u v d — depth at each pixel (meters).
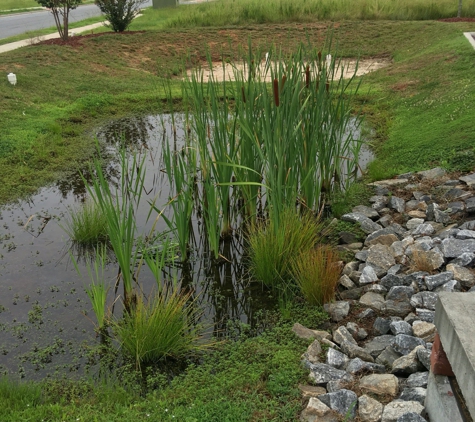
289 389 3.39
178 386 3.66
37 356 4.21
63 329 4.54
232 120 6.70
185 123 9.04
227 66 16.53
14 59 14.16
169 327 4.11
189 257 5.75
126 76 14.88
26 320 4.65
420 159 7.30
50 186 7.75
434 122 8.59
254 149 5.75
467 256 4.53
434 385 2.76
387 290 4.55
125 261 4.75
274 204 4.93
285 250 5.00
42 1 16.97
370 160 8.17
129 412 3.26
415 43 16.36
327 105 6.26
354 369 3.53
